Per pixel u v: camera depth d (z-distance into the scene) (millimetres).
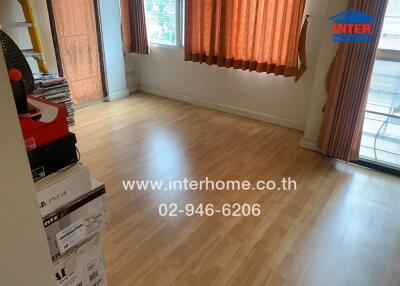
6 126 551
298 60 3074
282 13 2930
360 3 2186
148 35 4090
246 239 1830
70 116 2938
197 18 3473
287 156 2777
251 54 3230
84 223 969
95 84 3885
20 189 599
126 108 3854
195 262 1669
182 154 2773
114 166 2553
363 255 1736
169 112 3760
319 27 2875
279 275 1601
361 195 2256
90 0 3516
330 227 1938
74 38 3488
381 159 2676
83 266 1021
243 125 3430
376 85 2662
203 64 3756
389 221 2004
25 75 1098
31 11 2686
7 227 594
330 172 2539
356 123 2451
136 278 1567
